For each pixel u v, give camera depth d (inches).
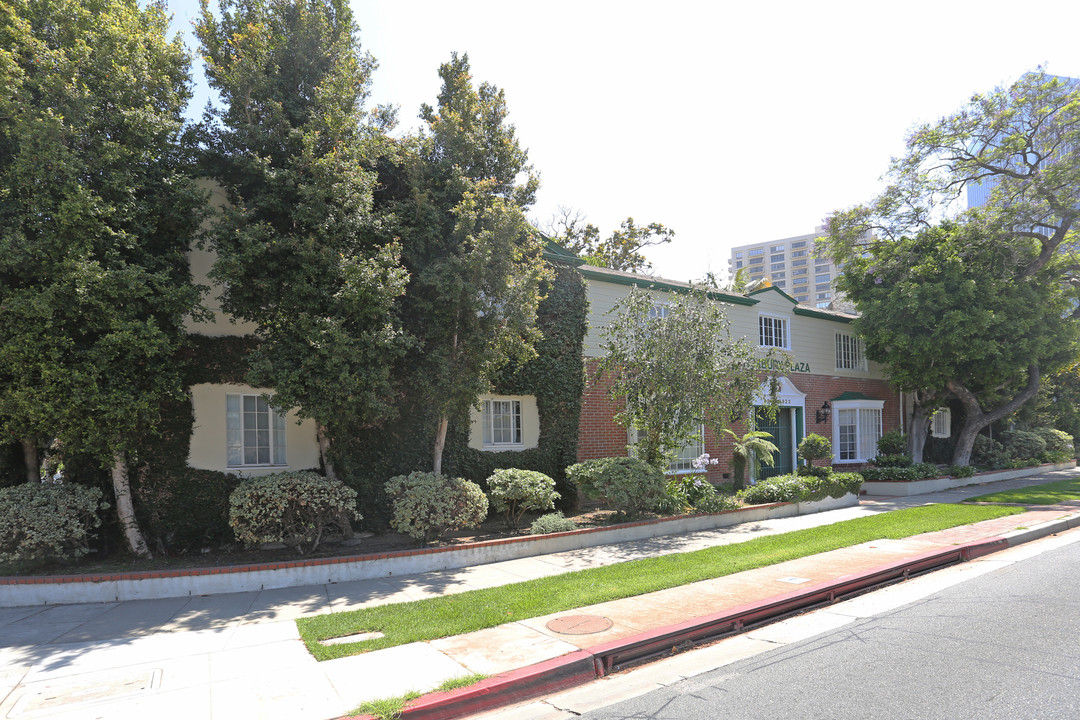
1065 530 497.0
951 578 350.3
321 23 401.1
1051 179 737.6
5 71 310.2
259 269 372.2
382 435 454.9
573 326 559.5
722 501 516.7
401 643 241.3
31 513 336.8
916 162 824.3
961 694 191.8
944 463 1004.6
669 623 261.0
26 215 316.5
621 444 618.2
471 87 472.7
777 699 193.6
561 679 216.4
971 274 763.4
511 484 439.8
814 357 856.3
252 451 437.1
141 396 337.4
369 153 409.4
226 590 324.5
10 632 264.7
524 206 494.9
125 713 185.2
